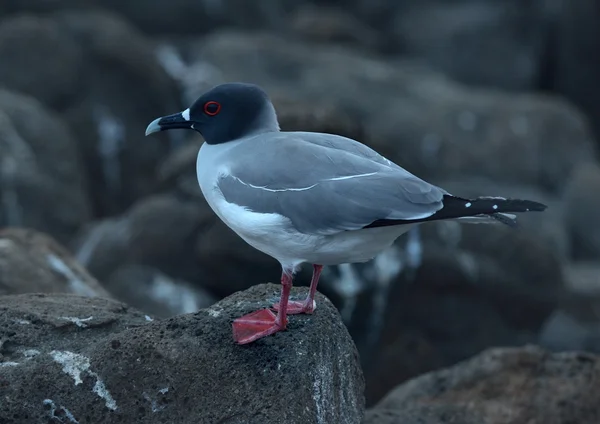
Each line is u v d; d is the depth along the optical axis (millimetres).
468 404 10086
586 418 9898
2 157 17766
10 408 7133
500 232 15352
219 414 7102
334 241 6992
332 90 22500
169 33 26328
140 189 20797
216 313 7684
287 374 7121
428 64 29547
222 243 14062
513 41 29703
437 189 6918
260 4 27719
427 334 15031
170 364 7215
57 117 20016
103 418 7180
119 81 20938
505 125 22391
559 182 22141
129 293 14516
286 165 7105
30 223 17859
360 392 7973
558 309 16969
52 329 7859
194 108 7777
